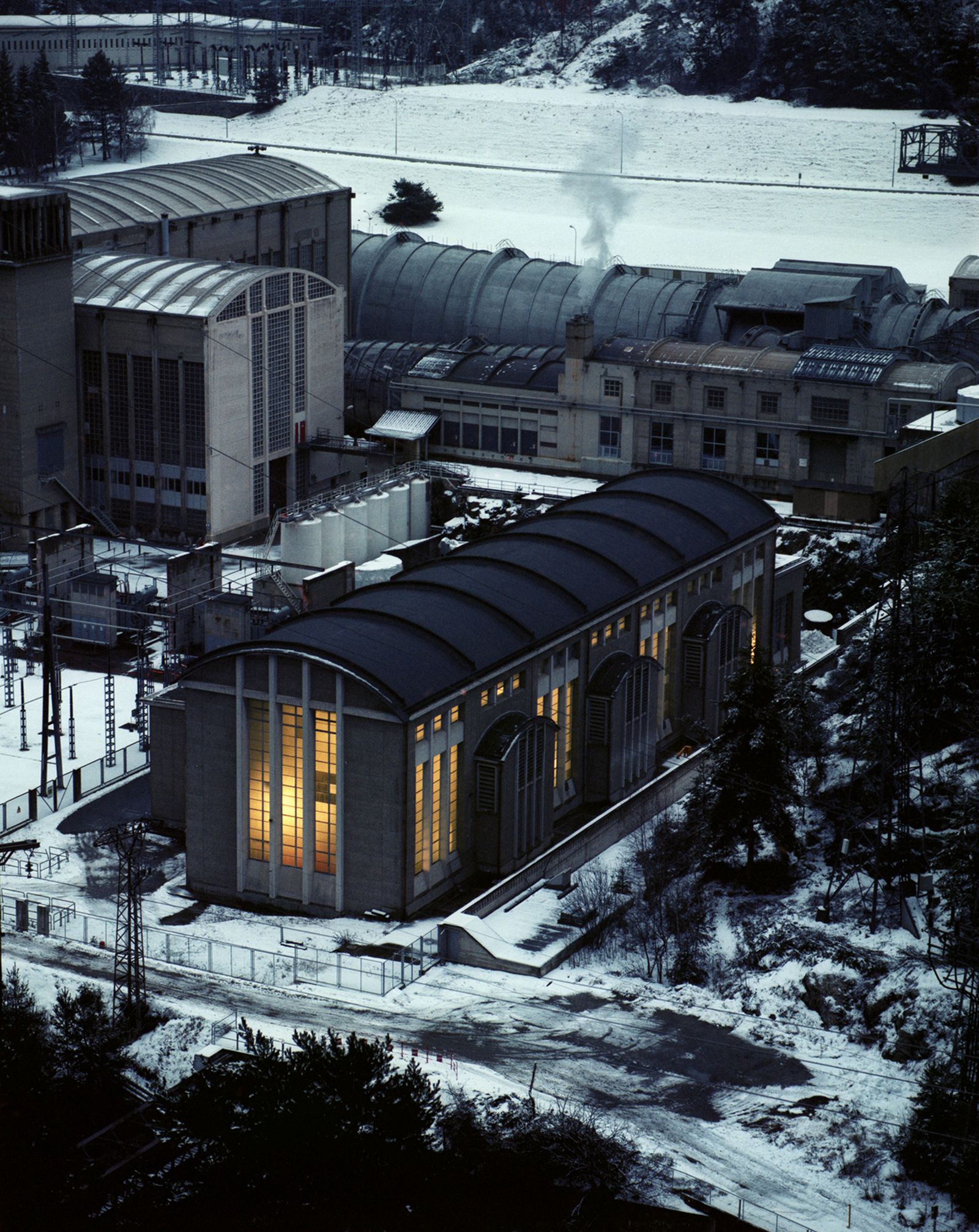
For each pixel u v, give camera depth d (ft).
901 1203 209.97
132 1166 209.15
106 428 487.61
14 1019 226.58
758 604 386.73
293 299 501.56
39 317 465.47
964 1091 213.66
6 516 473.67
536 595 315.99
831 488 473.26
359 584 428.97
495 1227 199.31
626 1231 201.46
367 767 273.54
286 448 510.58
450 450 551.18
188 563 388.57
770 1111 226.79
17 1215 200.85
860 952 260.01
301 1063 206.18
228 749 284.00
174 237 562.66
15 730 367.25
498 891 283.18
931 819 293.02
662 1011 252.62
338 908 281.33
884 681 303.68
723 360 510.58
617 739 326.03
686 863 298.76
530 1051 239.50
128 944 243.40
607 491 382.01
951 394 485.97
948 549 329.11
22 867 300.40
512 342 614.75
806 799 313.73
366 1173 195.42
